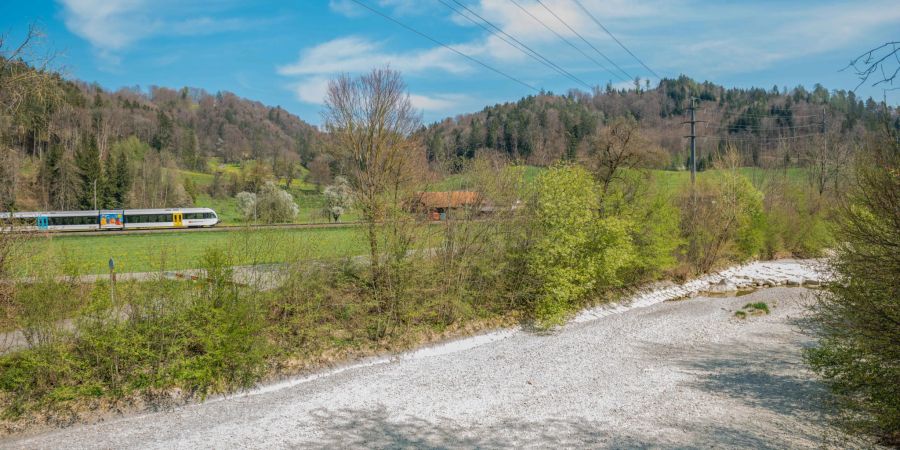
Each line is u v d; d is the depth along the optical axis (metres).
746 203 44.88
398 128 23.89
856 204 12.08
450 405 16.19
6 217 17.30
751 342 23.56
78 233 59.62
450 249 25.31
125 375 16.47
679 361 20.73
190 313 17.42
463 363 20.56
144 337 16.50
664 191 34.75
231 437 13.93
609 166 32.97
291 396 17.06
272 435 14.05
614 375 19.02
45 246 17.41
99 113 109.56
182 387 16.91
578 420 14.87
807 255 52.03
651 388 17.55
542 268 26.11
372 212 22.91
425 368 19.95
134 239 50.72
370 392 17.39
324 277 21.62
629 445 13.05
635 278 35.12
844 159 52.28
